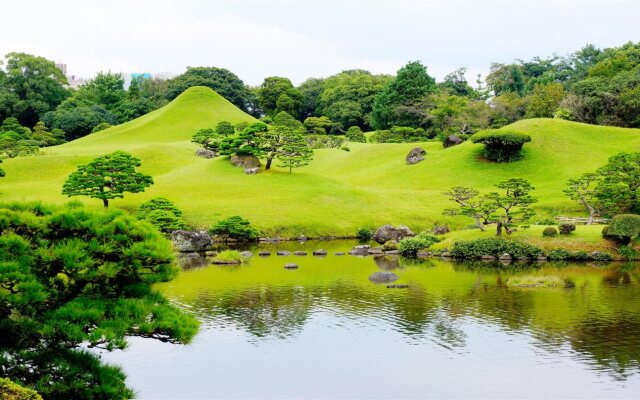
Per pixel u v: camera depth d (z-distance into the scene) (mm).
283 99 148750
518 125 90000
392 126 119625
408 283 37094
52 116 129750
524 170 78562
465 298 32562
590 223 54562
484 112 109000
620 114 95312
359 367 21734
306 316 28891
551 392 19266
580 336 25234
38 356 14602
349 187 74188
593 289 34781
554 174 76188
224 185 72938
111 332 13961
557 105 107250
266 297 33000
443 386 19875
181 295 33531
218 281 37688
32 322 14492
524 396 18984
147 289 16656
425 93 122500
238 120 132000
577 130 87438
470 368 21531
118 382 15164
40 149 99750
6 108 133625
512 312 29375
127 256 15562
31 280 13914
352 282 37375
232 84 163375
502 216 50156
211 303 31562
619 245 46875
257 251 52000
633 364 21750
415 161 87375
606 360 22219
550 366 21656
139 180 61719
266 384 20141
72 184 59062
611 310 29484
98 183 59281
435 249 49906
